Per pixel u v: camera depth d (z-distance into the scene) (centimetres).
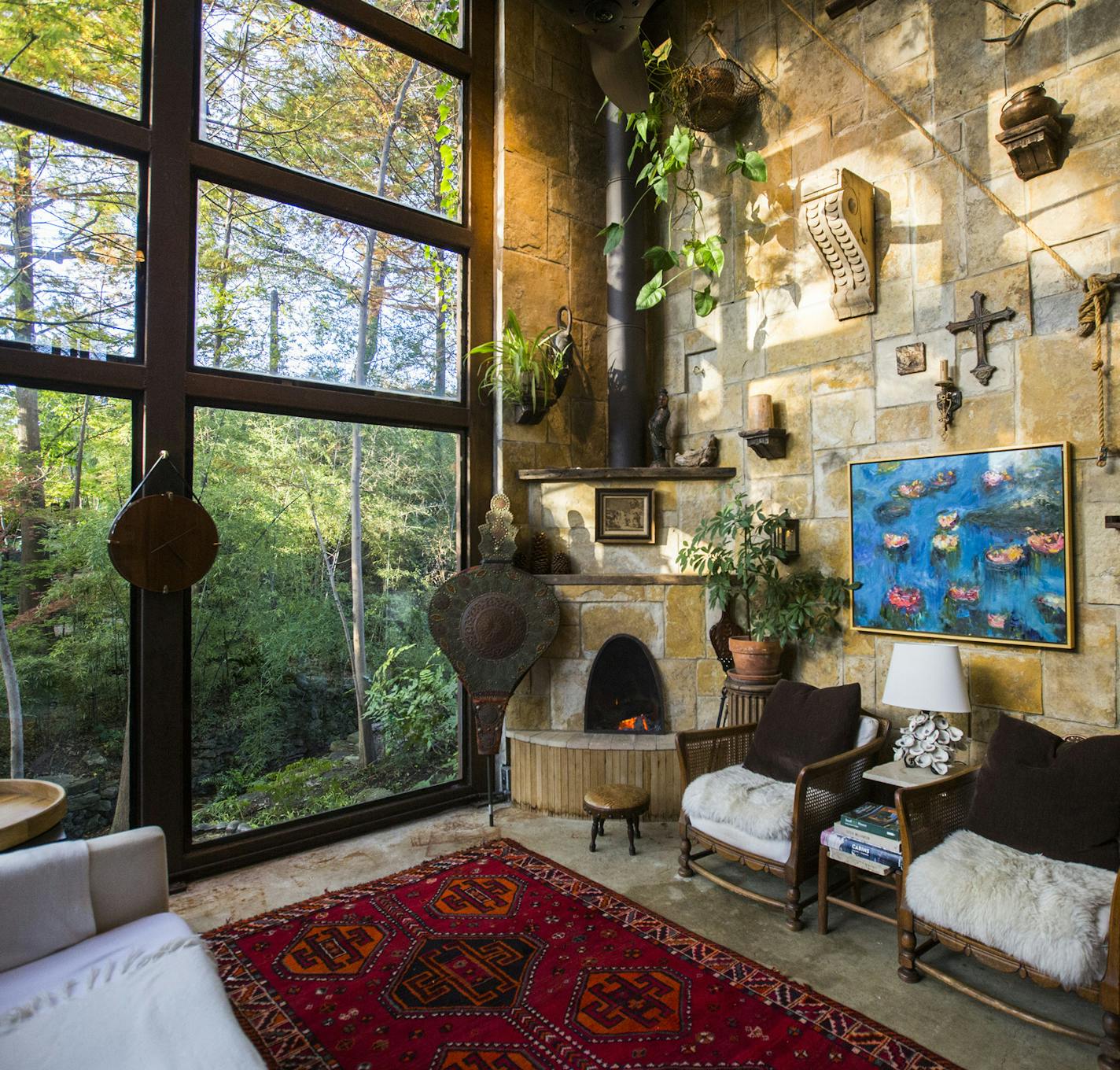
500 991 215
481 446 397
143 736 286
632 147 419
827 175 351
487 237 403
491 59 407
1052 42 276
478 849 323
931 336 310
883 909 268
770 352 374
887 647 323
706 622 381
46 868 174
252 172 320
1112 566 257
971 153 299
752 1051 188
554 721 386
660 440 404
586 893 278
